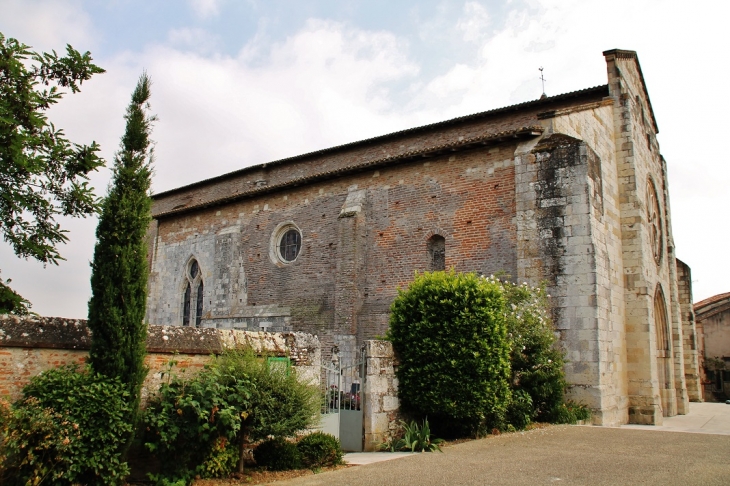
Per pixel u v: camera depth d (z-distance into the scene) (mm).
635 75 24422
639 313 20031
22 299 10945
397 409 13102
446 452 11453
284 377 10023
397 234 20672
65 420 7582
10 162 9828
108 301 8508
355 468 10008
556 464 10086
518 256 17438
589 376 15891
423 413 13281
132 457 8820
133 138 9352
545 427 14383
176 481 8539
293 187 24406
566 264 16641
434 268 19688
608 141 21391
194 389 9055
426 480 8906
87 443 7746
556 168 17234
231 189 32875
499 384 12984
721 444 12539
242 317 24844
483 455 11008
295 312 23062
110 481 7906
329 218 22953
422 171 20531
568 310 16406
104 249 8773
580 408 15672
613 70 22438
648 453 11227
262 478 9234
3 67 9953
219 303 26219
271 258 24734
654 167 26297
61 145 10633
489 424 13617
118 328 8414
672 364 23938
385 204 21266
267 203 25609
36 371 8133
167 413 8906
